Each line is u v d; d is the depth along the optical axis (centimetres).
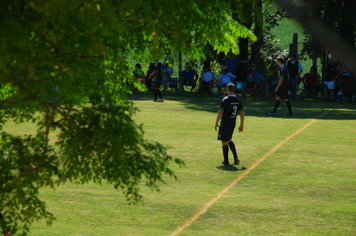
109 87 1686
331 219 2622
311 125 6134
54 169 1506
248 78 9812
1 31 1048
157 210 2788
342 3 7731
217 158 4178
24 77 1265
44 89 1291
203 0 1290
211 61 11394
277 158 4206
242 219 2625
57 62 1241
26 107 1617
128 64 1772
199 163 3972
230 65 9894
